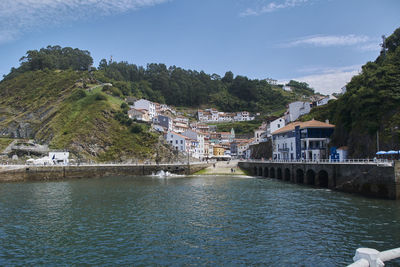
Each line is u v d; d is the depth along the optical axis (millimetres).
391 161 52812
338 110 89062
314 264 23438
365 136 67188
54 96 158750
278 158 103562
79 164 100688
